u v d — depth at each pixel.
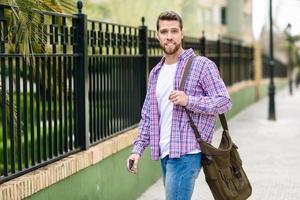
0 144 9.37
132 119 7.92
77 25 5.84
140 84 8.34
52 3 5.79
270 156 11.20
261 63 32.38
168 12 4.48
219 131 15.22
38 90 4.98
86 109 5.91
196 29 25.50
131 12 19.73
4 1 5.03
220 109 4.38
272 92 18.92
